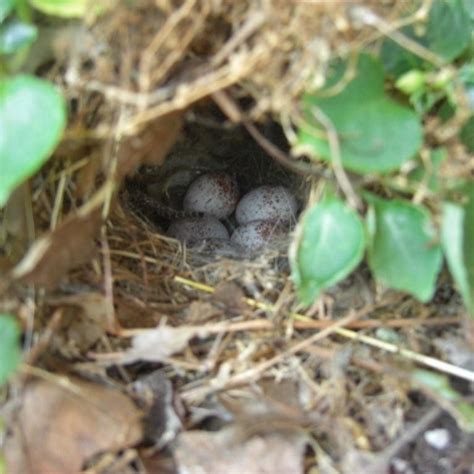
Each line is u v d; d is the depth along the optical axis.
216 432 0.16
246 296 0.20
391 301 0.18
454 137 0.17
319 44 0.16
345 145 0.16
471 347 0.17
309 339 0.18
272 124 0.23
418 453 0.16
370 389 0.17
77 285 0.18
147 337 0.17
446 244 0.16
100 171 0.18
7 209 0.18
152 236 0.22
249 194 0.25
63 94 0.17
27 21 0.17
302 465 0.16
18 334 0.15
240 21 0.16
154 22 0.16
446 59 0.18
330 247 0.17
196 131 0.25
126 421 0.16
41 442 0.16
